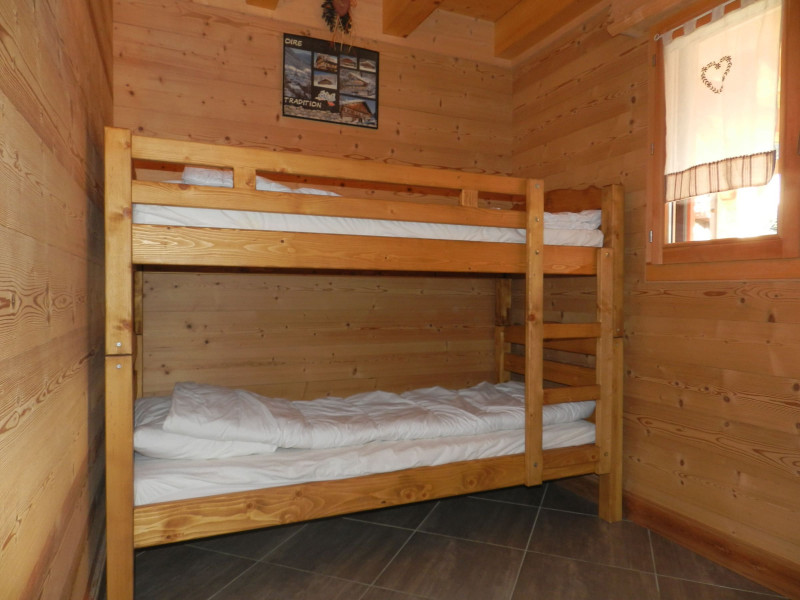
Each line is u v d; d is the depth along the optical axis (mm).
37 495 1002
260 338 2992
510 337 3422
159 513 1770
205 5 2830
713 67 2197
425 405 2617
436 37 3391
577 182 3062
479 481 2242
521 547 2324
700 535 2283
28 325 960
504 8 3375
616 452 2562
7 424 827
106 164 1684
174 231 1768
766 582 2029
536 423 2330
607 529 2510
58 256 1231
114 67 2658
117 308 1696
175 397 2119
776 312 2014
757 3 2031
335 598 1924
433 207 2111
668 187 2404
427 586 2004
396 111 3289
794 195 1908
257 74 2936
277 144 2980
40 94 1086
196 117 2807
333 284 3156
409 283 3354
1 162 814
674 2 2285
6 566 814
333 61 3117
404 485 2104
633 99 2689
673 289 2436
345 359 3193
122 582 1709
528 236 2289
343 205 1966
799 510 1937
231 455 1963
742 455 2133
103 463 2039
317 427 2113
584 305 3008
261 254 1869
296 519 1938
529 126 3457
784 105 1928
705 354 2285
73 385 1392
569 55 3133
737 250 2107
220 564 2164
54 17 1235
